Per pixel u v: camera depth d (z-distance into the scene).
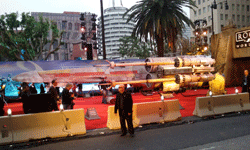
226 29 23.36
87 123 8.74
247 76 11.67
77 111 7.18
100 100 16.92
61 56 59.03
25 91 6.82
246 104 9.96
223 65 23.06
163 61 11.12
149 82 10.72
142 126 7.80
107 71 16.52
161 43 23.86
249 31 20.89
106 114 10.63
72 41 59.94
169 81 11.18
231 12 70.31
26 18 33.38
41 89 17.55
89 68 17.64
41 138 6.50
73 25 60.97
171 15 21.91
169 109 8.50
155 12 22.83
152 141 6.18
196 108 9.17
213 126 7.57
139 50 57.72
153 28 23.44
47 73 17.44
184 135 6.65
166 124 8.00
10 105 15.91
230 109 9.44
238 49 22.27
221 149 5.32
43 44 35.31
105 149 5.68
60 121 6.90
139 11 24.45
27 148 5.94
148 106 8.16
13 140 6.22
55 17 59.75
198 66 11.30
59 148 5.88
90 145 6.05
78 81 17.42
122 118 6.82
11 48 34.47
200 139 6.19
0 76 17.08
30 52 34.56
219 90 11.35
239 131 6.81
